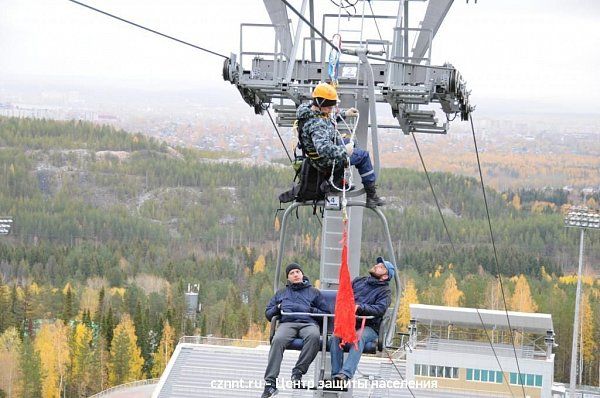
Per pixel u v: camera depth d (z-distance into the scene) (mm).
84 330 81562
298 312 12922
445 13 17406
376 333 13391
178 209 174375
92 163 196625
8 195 177750
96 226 163625
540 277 128000
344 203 11734
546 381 41719
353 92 16547
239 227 166500
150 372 85125
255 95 18078
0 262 139125
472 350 42781
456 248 136875
